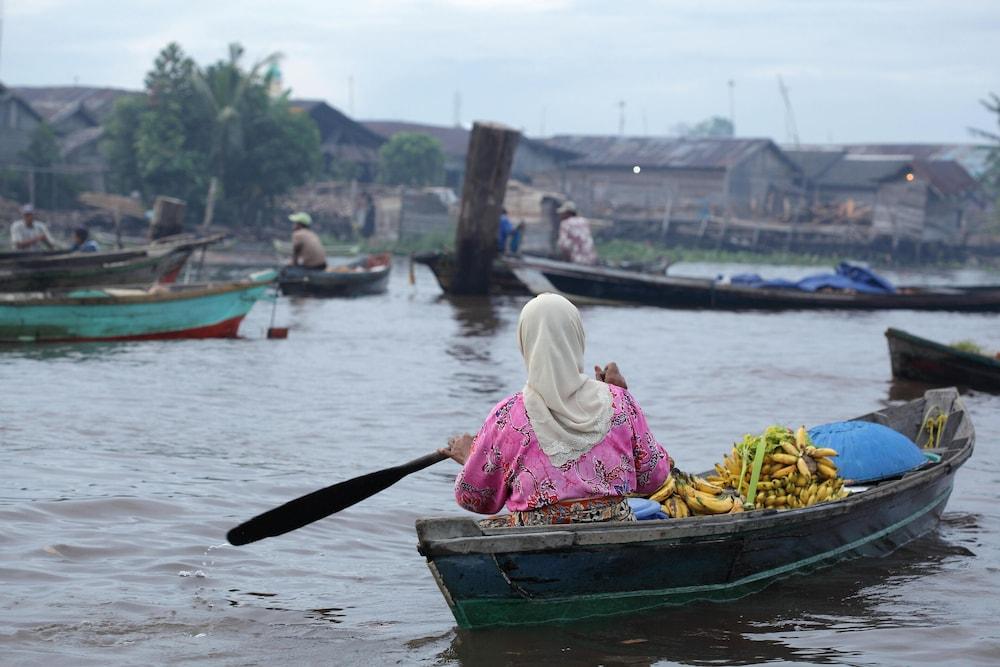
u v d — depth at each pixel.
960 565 5.62
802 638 4.46
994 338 18.19
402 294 24.25
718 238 53.78
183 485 6.63
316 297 22.80
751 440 5.46
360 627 4.48
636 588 4.61
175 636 4.30
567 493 4.28
